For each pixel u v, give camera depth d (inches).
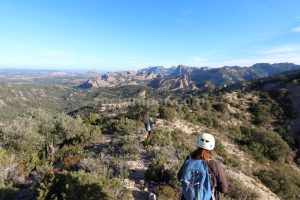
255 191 491.8
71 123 765.3
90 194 293.0
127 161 483.2
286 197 697.0
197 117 1422.2
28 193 355.9
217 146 870.4
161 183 396.5
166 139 652.1
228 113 1872.5
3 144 620.7
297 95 2196.1
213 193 164.2
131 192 367.9
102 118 1179.3
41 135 711.7
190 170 163.9
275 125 1871.3
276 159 1206.3
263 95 2372.0
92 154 570.6
